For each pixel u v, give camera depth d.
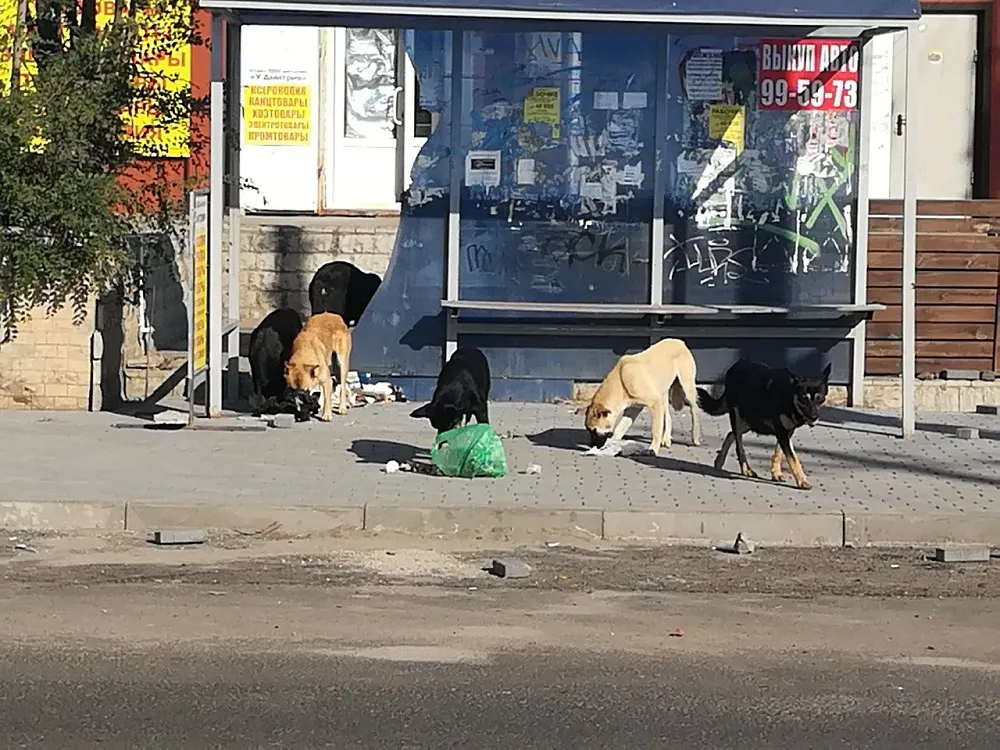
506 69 12.93
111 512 9.37
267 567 8.53
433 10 11.14
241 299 14.66
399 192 16.58
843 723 5.99
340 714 6.01
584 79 12.96
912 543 9.34
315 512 9.34
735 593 8.08
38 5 13.34
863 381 13.19
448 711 6.07
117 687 6.31
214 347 12.20
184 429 11.84
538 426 12.20
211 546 9.04
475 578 8.35
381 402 13.16
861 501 9.73
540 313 13.05
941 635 7.27
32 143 12.39
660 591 8.10
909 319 11.74
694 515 9.35
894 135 15.73
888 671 6.68
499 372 13.13
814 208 13.07
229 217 13.27
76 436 11.48
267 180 16.50
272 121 16.45
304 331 12.27
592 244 13.09
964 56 16.06
